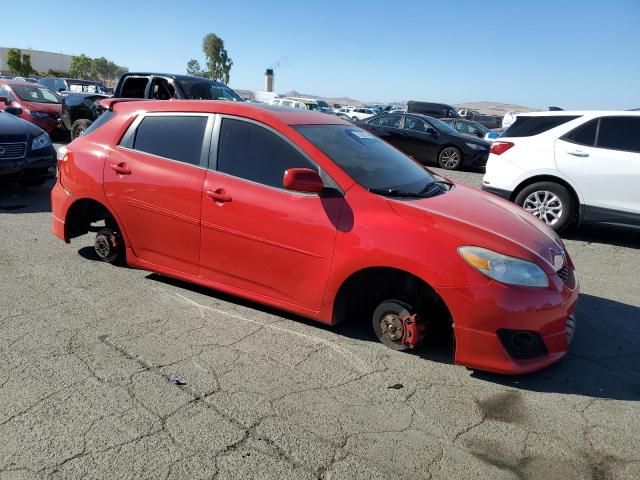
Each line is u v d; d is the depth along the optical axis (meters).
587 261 6.00
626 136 6.52
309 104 27.56
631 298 4.80
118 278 4.60
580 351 3.68
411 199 3.48
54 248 5.38
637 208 6.41
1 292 4.21
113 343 3.46
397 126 15.45
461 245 3.08
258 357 3.37
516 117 7.36
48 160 7.78
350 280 3.40
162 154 4.18
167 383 3.02
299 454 2.49
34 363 3.18
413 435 2.68
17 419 2.65
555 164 6.82
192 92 10.04
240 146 3.84
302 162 3.60
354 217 3.34
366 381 3.15
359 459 2.48
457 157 14.65
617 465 2.53
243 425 2.69
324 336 3.68
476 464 2.49
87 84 29.52
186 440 2.55
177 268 4.16
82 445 2.49
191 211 3.94
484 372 3.29
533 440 2.69
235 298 4.26
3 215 6.73
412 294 3.43
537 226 3.64
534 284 3.05
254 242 3.68
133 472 2.33
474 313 3.03
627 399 3.10
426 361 3.41
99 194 4.43
